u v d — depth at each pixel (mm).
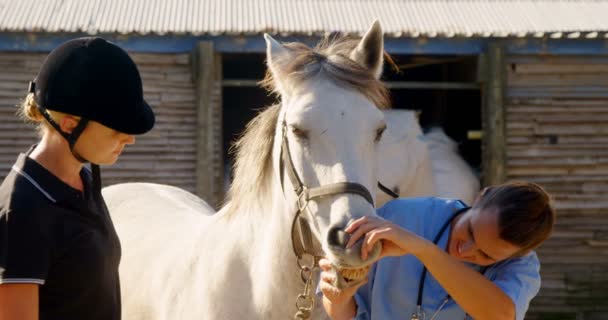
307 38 6500
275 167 2342
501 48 6672
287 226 2279
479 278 1987
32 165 1846
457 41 6688
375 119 2121
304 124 2098
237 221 2529
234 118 9406
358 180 2033
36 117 1881
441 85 6824
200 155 6492
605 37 6512
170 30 6324
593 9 7398
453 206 2309
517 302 2059
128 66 1893
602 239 6812
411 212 2328
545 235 2041
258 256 2408
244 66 9164
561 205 6797
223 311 2451
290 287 2326
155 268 2902
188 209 3461
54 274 1842
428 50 6652
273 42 2363
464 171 7020
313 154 2094
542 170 6805
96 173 1991
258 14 6879
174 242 2945
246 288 2434
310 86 2166
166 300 2695
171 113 6535
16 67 6324
